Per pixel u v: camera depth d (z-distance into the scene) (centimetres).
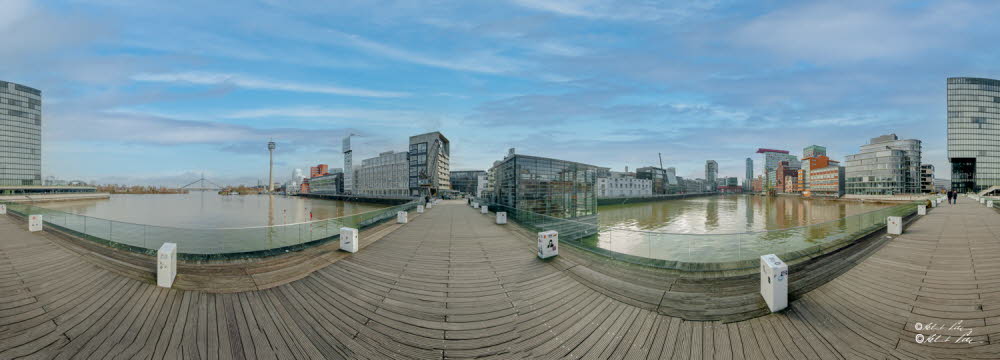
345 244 1192
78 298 819
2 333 661
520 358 552
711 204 12538
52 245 1352
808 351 544
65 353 595
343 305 750
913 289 762
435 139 10225
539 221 1636
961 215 2172
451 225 1900
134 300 795
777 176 18475
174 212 8875
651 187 14600
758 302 698
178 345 613
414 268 994
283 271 977
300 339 624
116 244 1334
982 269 872
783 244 1023
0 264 1092
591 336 610
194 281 901
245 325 679
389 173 11362
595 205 5069
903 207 1930
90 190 13412
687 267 934
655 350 564
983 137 9469
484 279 891
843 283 802
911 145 8869
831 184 10775
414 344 595
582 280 863
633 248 1016
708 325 627
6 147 10112
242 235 1170
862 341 565
